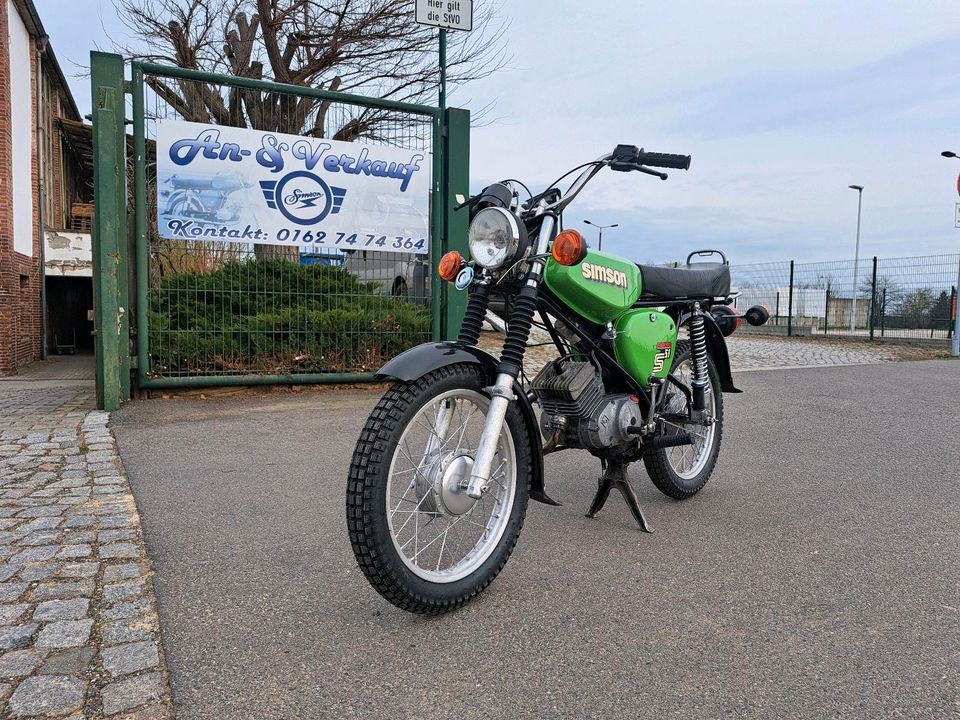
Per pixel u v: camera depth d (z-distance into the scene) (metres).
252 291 7.83
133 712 2.07
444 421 2.89
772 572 3.15
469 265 2.99
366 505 2.49
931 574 3.13
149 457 5.08
